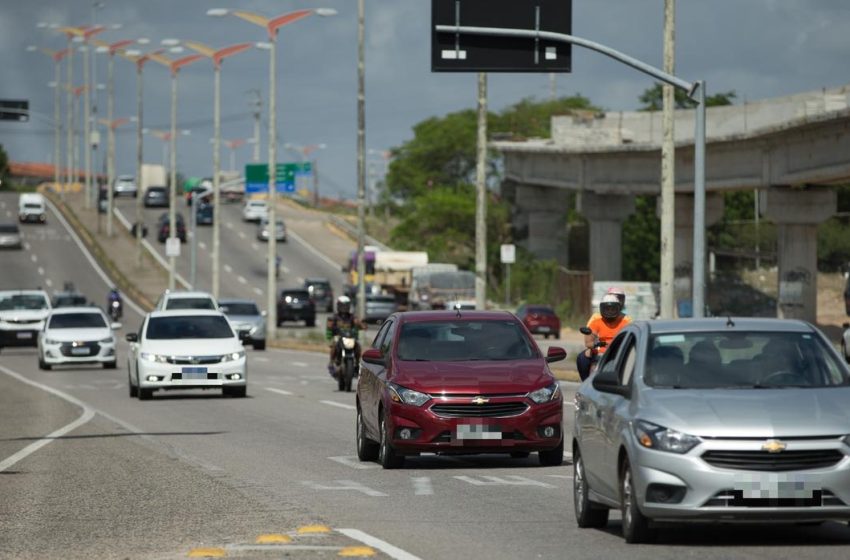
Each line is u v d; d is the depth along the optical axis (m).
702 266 70.50
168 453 47.50
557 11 72.00
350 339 80.62
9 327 135.88
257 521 31.20
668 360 28.56
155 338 76.44
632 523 26.94
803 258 141.62
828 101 144.75
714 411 26.30
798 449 25.61
